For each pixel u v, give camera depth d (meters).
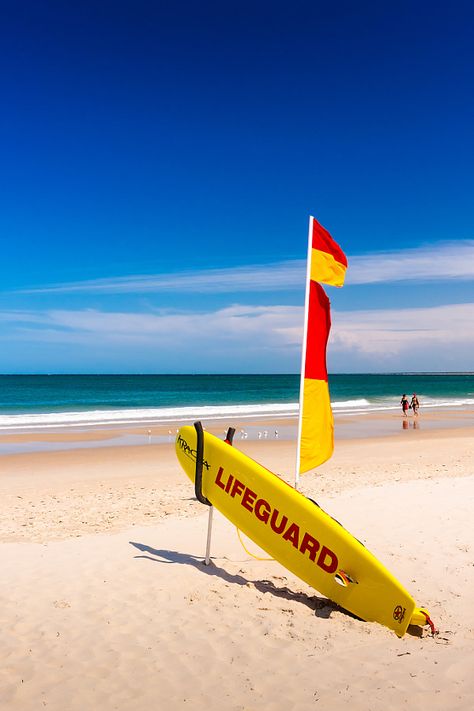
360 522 8.42
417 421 31.84
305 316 8.59
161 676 4.03
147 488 12.77
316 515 5.80
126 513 9.70
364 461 17.00
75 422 29.69
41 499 11.40
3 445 20.86
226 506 6.25
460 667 4.26
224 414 35.44
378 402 54.41
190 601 5.40
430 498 9.91
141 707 3.62
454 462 16.47
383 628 5.19
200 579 5.97
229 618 5.08
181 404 55.19
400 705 3.68
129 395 77.12
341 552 5.62
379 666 4.27
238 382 136.50
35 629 4.72
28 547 6.98
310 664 4.27
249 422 29.97
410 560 6.87
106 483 13.62
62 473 15.19
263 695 3.79
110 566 6.25
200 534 7.72
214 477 6.32
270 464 16.62
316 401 8.63
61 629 4.73
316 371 8.66
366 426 28.94
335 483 12.49
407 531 8.00
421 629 5.29
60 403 56.94
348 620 5.29
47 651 4.36
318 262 8.72
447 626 5.20
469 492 10.41
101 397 71.12
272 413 36.22
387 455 18.44
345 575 5.49
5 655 4.29
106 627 4.79
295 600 5.70
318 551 5.73
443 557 6.96
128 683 3.92
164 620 4.96
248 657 4.36
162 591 5.59
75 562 6.37
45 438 22.94
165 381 139.88
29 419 31.38
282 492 5.96
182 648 4.46
